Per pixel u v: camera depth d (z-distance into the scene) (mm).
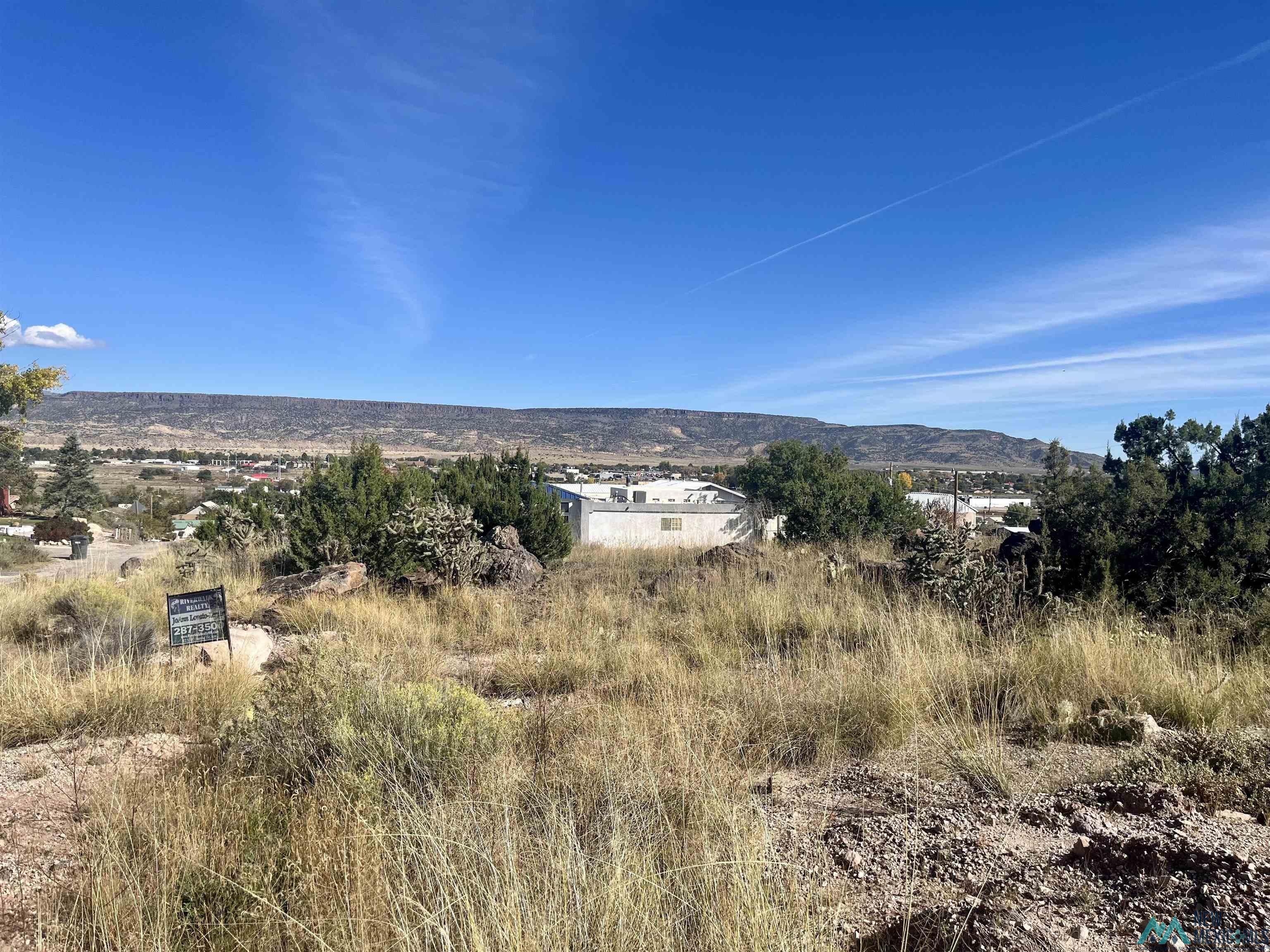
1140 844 3086
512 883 2781
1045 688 6012
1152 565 9148
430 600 12531
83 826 3840
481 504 18938
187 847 3387
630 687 6730
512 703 6648
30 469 75562
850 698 5652
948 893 2938
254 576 15000
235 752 4625
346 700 4926
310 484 15695
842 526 21297
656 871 3047
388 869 3152
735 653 8328
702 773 3998
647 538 30297
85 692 6359
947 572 10258
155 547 42188
